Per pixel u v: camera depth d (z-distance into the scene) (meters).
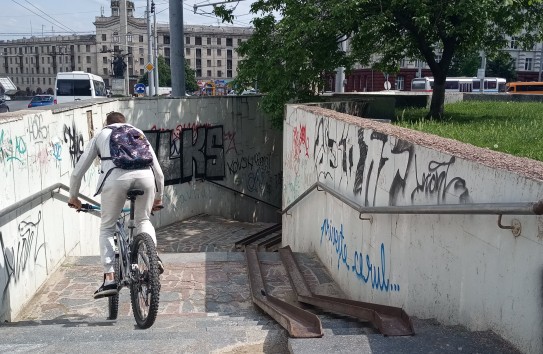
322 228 7.57
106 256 4.61
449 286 3.55
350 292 6.07
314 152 8.03
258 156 15.83
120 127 4.61
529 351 2.64
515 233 2.76
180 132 12.77
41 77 132.12
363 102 12.70
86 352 3.49
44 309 5.58
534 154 5.57
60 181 7.02
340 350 3.11
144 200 4.56
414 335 3.28
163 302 5.98
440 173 3.64
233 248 11.48
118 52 54.66
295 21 12.39
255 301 5.63
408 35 13.43
